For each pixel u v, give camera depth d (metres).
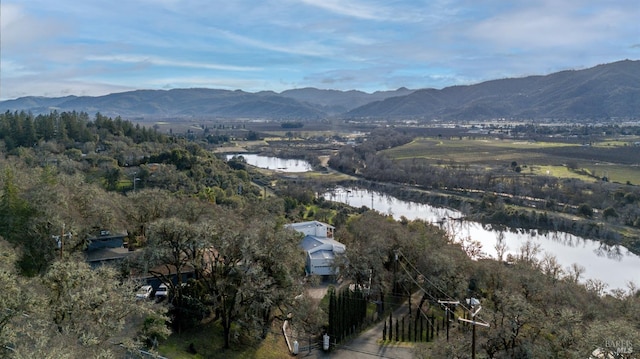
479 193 187.62
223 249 56.69
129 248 70.44
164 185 132.25
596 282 95.25
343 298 66.12
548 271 82.81
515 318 50.03
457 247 91.75
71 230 59.06
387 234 81.31
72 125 183.88
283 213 129.62
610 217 145.62
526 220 153.62
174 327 56.72
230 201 125.88
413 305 79.31
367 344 63.38
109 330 38.53
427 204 186.38
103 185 129.12
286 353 58.62
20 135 164.75
